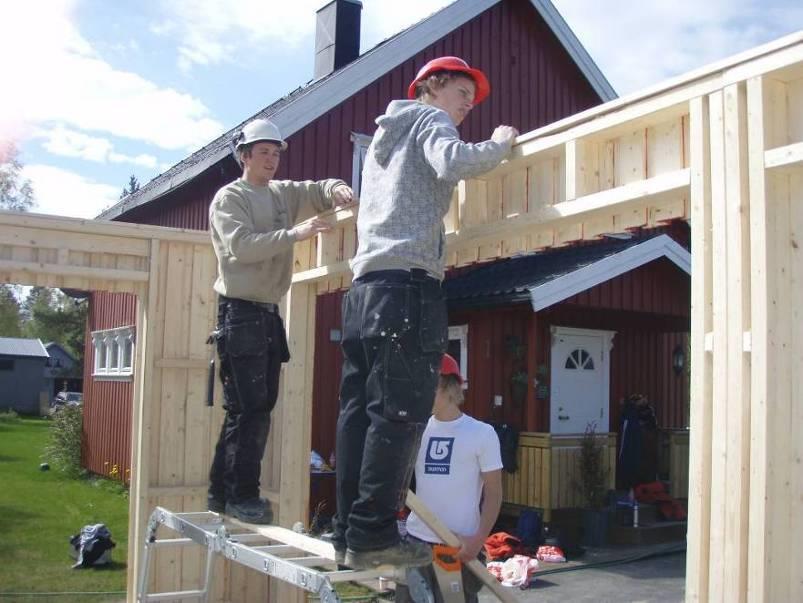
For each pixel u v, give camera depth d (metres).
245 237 3.83
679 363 13.30
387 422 2.68
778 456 2.45
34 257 5.48
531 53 13.35
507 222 3.52
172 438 5.98
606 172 3.27
